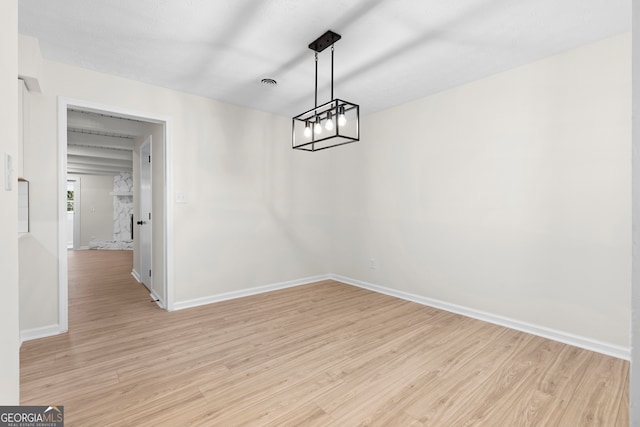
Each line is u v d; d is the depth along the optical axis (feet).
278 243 13.67
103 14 6.72
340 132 14.98
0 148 3.23
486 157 9.80
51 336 8.57
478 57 8.55
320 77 9.83
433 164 11.23
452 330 9.11
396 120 12.45
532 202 8.86
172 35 7.54
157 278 11.98
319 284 14.56
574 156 8.13
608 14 6.70
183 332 8.91
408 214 12.07
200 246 11.47
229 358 7.40
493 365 7.11
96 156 20.71
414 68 9.23
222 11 6.64
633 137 1.91
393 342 8.29
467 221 10.30
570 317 8.22
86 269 18.17
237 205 12.41
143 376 6.59
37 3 6.32
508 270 9.36
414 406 5.68
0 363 3.28
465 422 5.28
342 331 9.02
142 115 10.19
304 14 6.75
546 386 6.30
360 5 6.46
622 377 6.63
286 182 13.88
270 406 5.65
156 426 5.12
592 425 5.21
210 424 5.18
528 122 8.91
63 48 8.09
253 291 12.87
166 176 10.73
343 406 5.67
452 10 6.61
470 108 10.18
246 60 8.78
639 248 1.89
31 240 8.39
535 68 8.79
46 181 8.57
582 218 8.03
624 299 7.46
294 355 7.56
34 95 8.41
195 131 11.32
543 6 6.46
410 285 12.04
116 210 31.37
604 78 7.67
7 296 3.50
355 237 14.28
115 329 9.10
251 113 12.77
